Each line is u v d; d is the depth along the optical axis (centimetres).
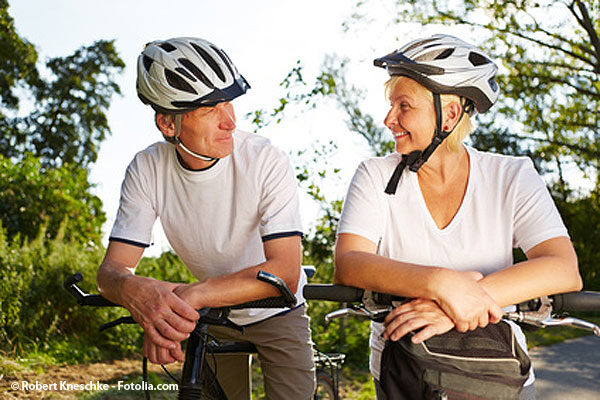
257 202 238
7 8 2605
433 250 206
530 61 1380
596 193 1373
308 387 278
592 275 1264
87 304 211
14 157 2872
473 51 198
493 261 203
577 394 554
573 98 1384
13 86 2812
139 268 855
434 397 158
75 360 640
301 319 279
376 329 213
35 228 887
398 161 213
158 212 249
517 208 202
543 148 1380
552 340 771
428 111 195
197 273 262
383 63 196
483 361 162
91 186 1119
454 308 165
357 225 205
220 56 221
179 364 679
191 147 225
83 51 3089
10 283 649
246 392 288
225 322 201
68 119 2992
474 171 206
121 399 536
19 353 619
